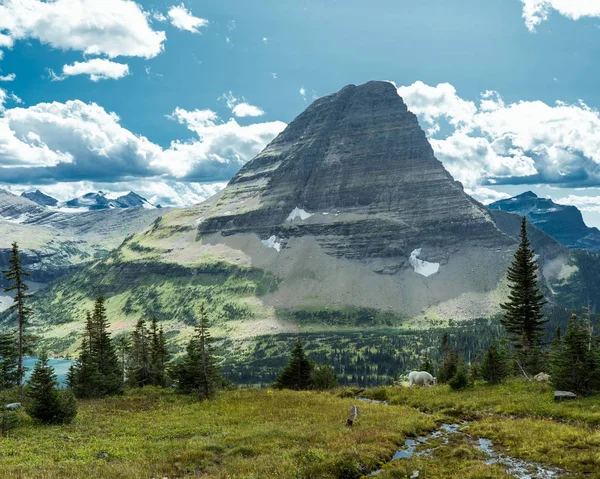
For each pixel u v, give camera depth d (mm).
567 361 38125
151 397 55875
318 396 51094
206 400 51031
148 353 81625
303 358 72000
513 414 35625
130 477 23062
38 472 23375
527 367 61281
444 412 38688
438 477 22656
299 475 22703
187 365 56156
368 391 53531
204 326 55156
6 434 34750
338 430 32156
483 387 47344
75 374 63969
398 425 32938
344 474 23344
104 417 42656
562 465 23953
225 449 28859
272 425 35156
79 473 23469
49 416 39375
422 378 55531
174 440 31891
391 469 23609
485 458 25609
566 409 33750
